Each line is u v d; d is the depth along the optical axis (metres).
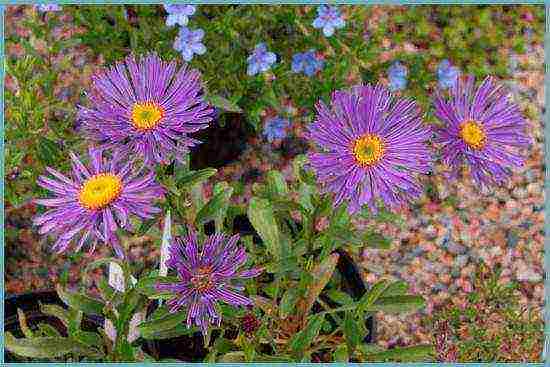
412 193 0.33
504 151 0.35
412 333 0.60
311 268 0.41
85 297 0.38
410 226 0.65
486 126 0.35
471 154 0.35
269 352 0.44
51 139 0.58
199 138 0.63
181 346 0.46
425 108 0.62
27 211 0.62
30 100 0.55
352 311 0.41
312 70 0.60
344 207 0.40
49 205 0.33
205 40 0.61
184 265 0.33
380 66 0.61
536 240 0.66
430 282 0.63
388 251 0.64
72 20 0.67
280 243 0.41
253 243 0.49
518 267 0.64
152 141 0.34
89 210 0.33
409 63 0.68
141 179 0.33
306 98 0.63
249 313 0.40
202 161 0.65
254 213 0.41
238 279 0.34
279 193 0.44
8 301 0.47
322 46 0.64
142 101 0.34
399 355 0.38
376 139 0.33
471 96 0.36
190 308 0.33
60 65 0.61
